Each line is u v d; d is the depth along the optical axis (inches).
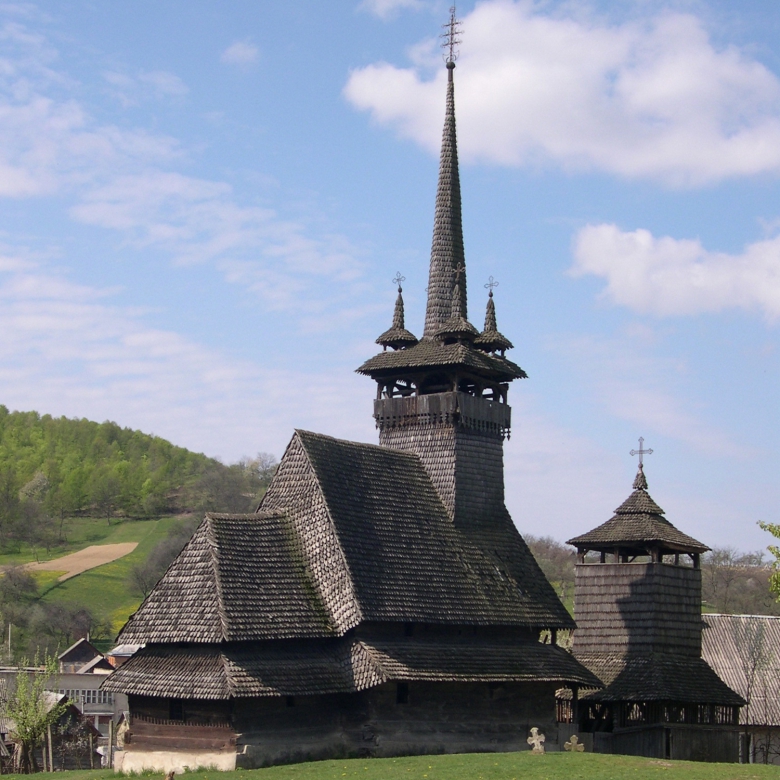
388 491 2896.2
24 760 3046.3
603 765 2287.2
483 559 3002.0
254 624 2400.3
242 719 2324.1
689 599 3449.8
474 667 2741.1
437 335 3191.4
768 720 3607.3
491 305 3373.5
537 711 2920.8
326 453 2787.9
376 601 2588.6
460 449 3078.2
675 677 3260.3
